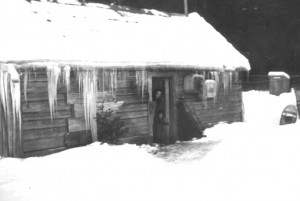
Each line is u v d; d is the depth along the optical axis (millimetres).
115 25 11734
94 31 10695
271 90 19766
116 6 13211
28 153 8312
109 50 10016
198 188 4586
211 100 12922
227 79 13359
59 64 8562
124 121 10320
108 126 9641
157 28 12992
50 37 9273
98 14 11922
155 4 28281
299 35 25609
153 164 7297
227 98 13555
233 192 4164
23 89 8211
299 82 24578
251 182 4246
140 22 12836
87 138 9406
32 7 10297
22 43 8477
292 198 3707
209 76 12711
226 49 13812
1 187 6059
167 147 10648
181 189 4766
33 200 5359
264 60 26906
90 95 9367
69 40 9578
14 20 9227
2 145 7977
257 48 26875
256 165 4586
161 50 11422
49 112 8688
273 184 4059
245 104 17828
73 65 8820
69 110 9094
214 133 12211
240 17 27141
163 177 5641
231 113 13750
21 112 8125
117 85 10102
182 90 11992
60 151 8898
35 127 8445
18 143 8023
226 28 27844
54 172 6738
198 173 5051
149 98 10922
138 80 10602
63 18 10570
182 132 11938
